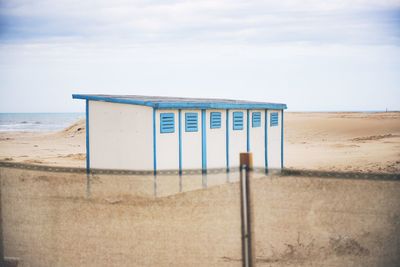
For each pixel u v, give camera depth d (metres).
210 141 15.78
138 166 14.27
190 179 14.52
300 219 9.34
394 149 32.81
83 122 61.72
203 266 7.52
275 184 12.02
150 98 17.22
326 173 8.00
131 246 8.37
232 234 8.91
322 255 7.99
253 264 6.20
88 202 11.52
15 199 11.76
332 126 61.00
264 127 18.69
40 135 58.88
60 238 8.79
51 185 13.36
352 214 9.46
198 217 10.10
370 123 62.41
